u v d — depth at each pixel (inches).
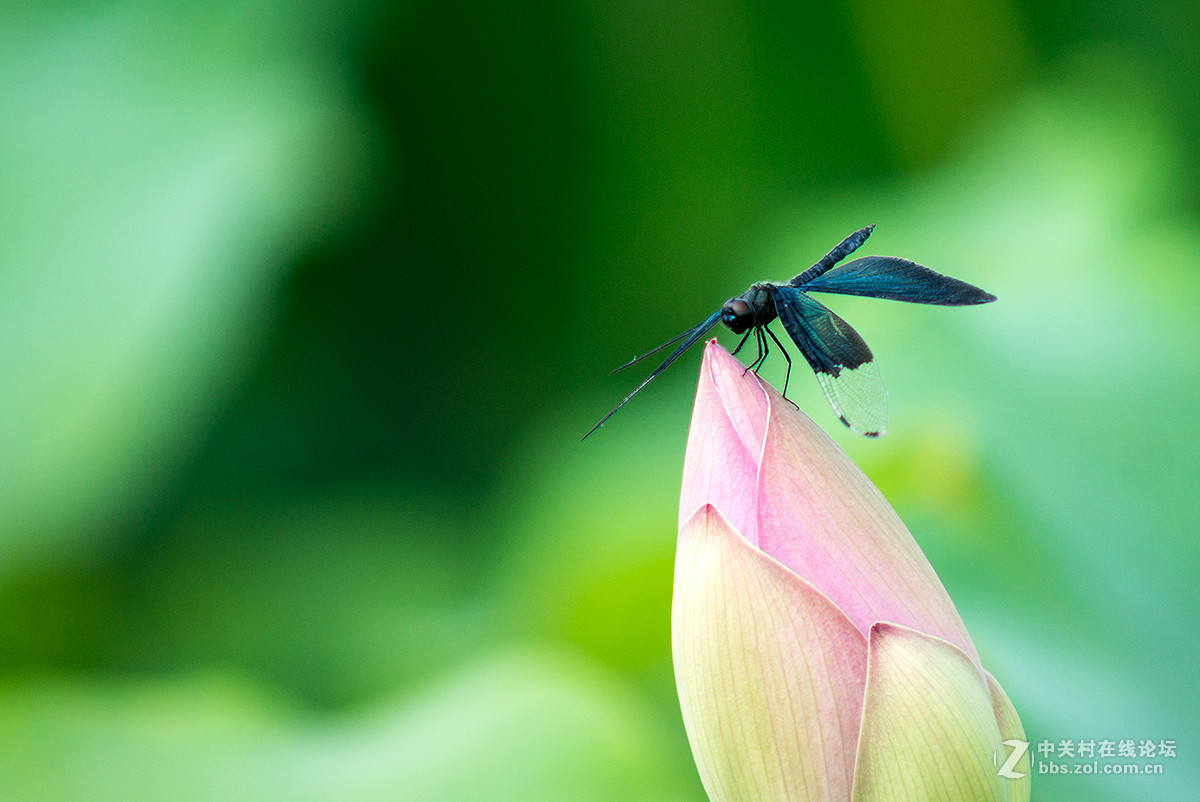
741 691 32.0
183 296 47.8
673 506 51.8
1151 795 37.1
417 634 56.9
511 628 53.3
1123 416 41.7
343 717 50.5
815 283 32.9
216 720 40.1
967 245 57.9
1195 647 38.3
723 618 32.0
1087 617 39.1
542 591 52.8
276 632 58.1
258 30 54.2
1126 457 40.5
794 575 32.0
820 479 32.4
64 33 56.1
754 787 32.2
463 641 55.9
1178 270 47.4
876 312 52.8
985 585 39.8
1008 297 48.6
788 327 32.8
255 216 48.9
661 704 48.8
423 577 60.6
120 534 56.2
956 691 31.9
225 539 61.4
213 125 51.5
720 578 32.1
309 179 50.6
